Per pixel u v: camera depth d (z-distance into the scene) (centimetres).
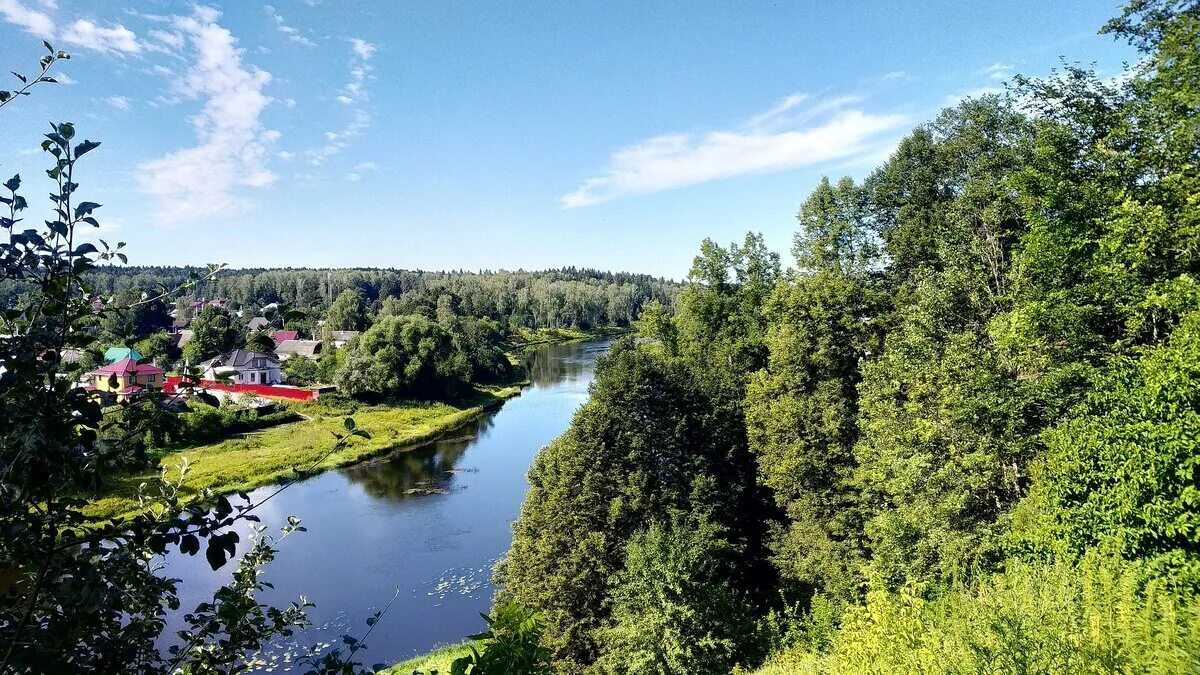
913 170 3422
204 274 403
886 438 2105
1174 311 1423
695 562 2098
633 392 2755
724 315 4112
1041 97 1922
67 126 331
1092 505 1165
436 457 5134
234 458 4697
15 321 330
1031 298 1808
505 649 452
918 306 2111
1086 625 765
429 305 12725
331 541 3400
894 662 971
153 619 373
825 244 3700
